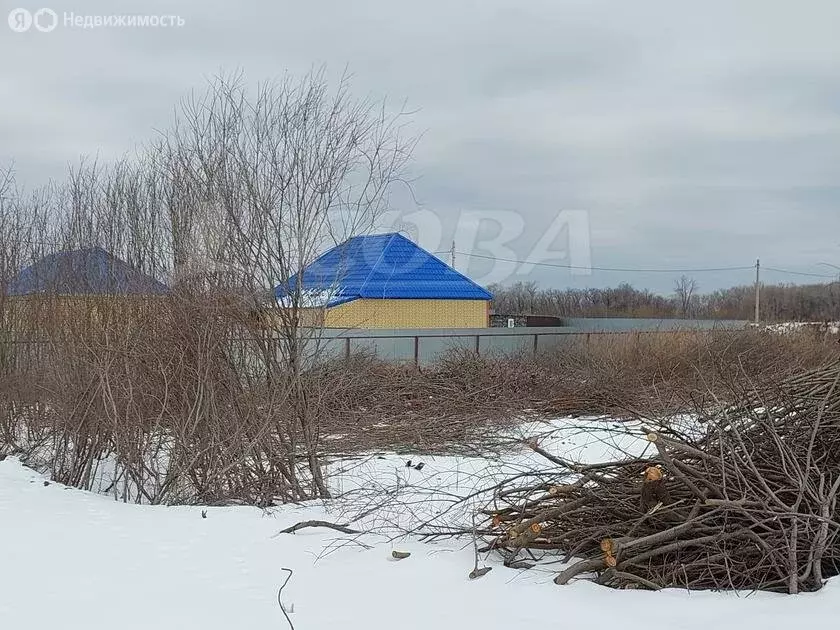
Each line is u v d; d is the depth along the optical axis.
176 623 5.04
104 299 10.33
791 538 5.64
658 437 5.98
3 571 6.14
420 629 4.89
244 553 6.65
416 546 6.78
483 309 35.94
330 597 5.51
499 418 13.96
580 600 5.35
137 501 9.46
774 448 6.61
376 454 11.38
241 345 9.46
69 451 10.69
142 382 9.63
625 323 37.62
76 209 11.62
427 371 17.59
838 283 42.94
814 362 16.67
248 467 9.27
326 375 11.40
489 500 7.57
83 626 5.00
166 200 10.35
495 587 5.65
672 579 5.74
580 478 6.82
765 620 4.89
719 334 18.56
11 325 12.74
